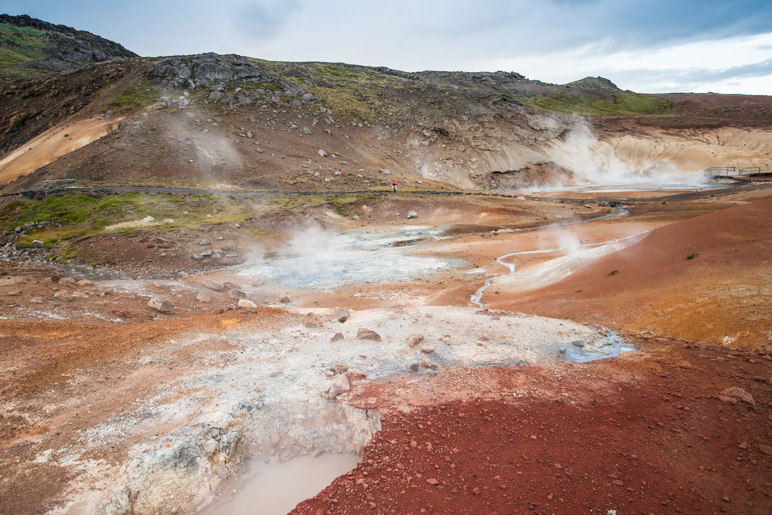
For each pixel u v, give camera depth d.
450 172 71.81
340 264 26.75
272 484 7.20
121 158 46.66
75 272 23.89
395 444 7.43
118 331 12.12
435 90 92.50
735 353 9.35
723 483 6.15
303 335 12.26
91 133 52.84
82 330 12.09
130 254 26.34
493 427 7.81
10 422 7.62
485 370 9.91
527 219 38.56
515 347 11.23
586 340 11.59
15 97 66.06
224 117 61.06
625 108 126.88
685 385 8.64
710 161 79.00
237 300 19.11
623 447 7.12
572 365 10.12
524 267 23.22
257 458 7.70
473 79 135.75
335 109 76.12
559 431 7.64
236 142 56.03
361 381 9.28
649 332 11.46
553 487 6.42
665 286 13.42
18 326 11.56
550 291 17.17
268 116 65.94
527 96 128.00
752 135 86.25
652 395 8.48
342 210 42.44
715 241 13.98
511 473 6.74
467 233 35.00
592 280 16.62
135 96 60.53
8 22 140.62
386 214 42.94
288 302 19.16
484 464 6.96
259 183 47.41
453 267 25.22
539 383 9.28
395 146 74.62
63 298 14.62
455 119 82.12
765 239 12.92
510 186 73.12
